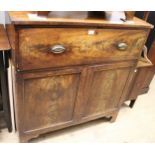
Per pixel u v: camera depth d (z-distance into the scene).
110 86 1.27
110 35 0.99
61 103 1.14
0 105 1.27
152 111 1.75
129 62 1.21
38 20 0.78
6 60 1.04
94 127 1.48
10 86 1.09
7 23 1.00
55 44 0.87
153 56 1.67
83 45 0.95
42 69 0.93
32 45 0.82
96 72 1.12
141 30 1.08
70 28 0.86
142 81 1.59
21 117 1.06
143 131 1.51
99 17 1.01
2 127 1.34
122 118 1.62
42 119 1.15
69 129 1.42
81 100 1.20
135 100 1.73
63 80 1.04
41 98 1.04
